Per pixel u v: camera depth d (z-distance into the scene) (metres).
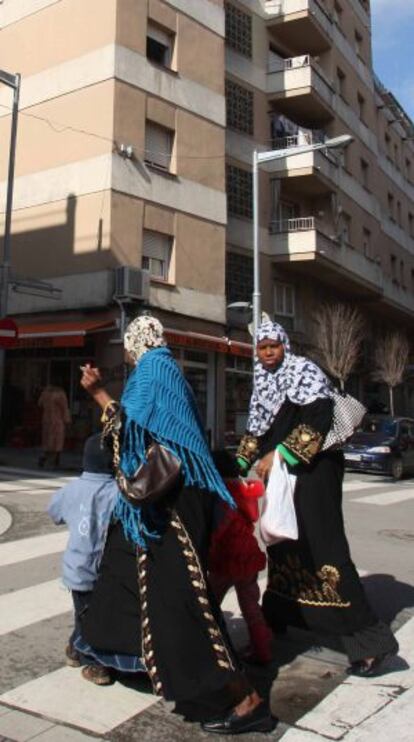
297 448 3.63
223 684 2.96
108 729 3.16
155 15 20.34
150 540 3.11
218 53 22.45
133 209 19.19
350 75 31.98
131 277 18.03
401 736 3.14
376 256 34.06
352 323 27.56
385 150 37.06
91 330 17.84
